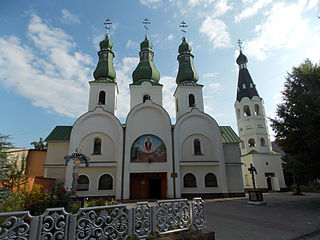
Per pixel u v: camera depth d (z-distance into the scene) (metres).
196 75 31.22
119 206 5.77
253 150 36.94
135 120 24.42
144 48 32.12
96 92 28.02
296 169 16.36
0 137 12.79
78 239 4.96
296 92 17.14
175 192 22.38
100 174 22.66
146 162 23.12
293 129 16.88
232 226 9.61
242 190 24.31
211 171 24.17
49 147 23.53
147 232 6.06
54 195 8.42
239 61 43.22
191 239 6.26
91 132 23.70
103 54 30.66
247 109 41.03
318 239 7.57
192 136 25.19
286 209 14.31
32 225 4.47
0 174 11.94
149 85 29.27
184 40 33.62
